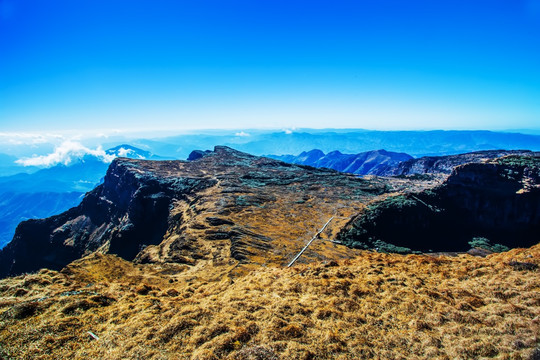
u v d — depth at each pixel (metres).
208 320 20.80
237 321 20.58
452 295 24.61
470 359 16.83
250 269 64.56
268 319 20.97
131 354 17.36
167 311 22.33
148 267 60.16
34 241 199.25
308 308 22.92
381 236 113.25
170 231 132.50
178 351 17.69
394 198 138.38
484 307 22.28
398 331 20.00
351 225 112.94
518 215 132.50
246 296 25.25
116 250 150.62
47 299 24.08
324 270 32.22
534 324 19.02
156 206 161.50
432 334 19.42
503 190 137.75
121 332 19.70
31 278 28.28
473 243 121.19
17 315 21.30
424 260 34.16
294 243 92.12
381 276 29.31
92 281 43.12
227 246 86.00
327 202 147.38
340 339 18.84
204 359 16.61
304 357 16.98
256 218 118.44
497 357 16.72
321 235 104.06
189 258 78.94
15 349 17.84
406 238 116.94
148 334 19.17
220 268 67.12
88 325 20.86
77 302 23.38
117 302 25.22
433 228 127.44
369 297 24.81
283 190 173.00
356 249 94.44
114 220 191.88
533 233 128.88
